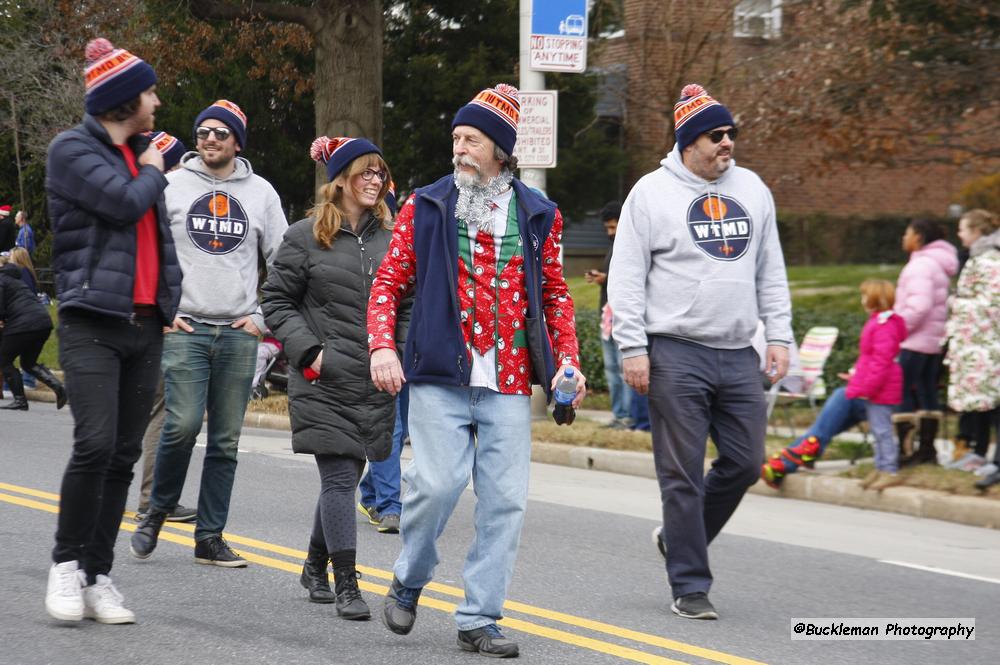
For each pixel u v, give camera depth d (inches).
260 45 1162.6
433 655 305.0
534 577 405.1
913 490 551.8
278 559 415.2
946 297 621.3
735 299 357.4
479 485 301.4
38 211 1921.8
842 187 1651.1
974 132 946.7
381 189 355.9
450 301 292.2
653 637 332.5
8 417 863.1
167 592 364.8
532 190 304.7
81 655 297.6
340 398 340.2
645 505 560.4
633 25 1355.8
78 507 313.9
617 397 737.0
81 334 309.9
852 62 927.0
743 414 362.6
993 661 319.9
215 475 402.3
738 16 1160.8
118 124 312.7
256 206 410.0
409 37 1369.3
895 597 390.6
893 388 572.7
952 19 877.8
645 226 360.5
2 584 365.7
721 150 355.9
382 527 474.9
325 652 305.9
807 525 517.3
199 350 396.2
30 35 1685.5
